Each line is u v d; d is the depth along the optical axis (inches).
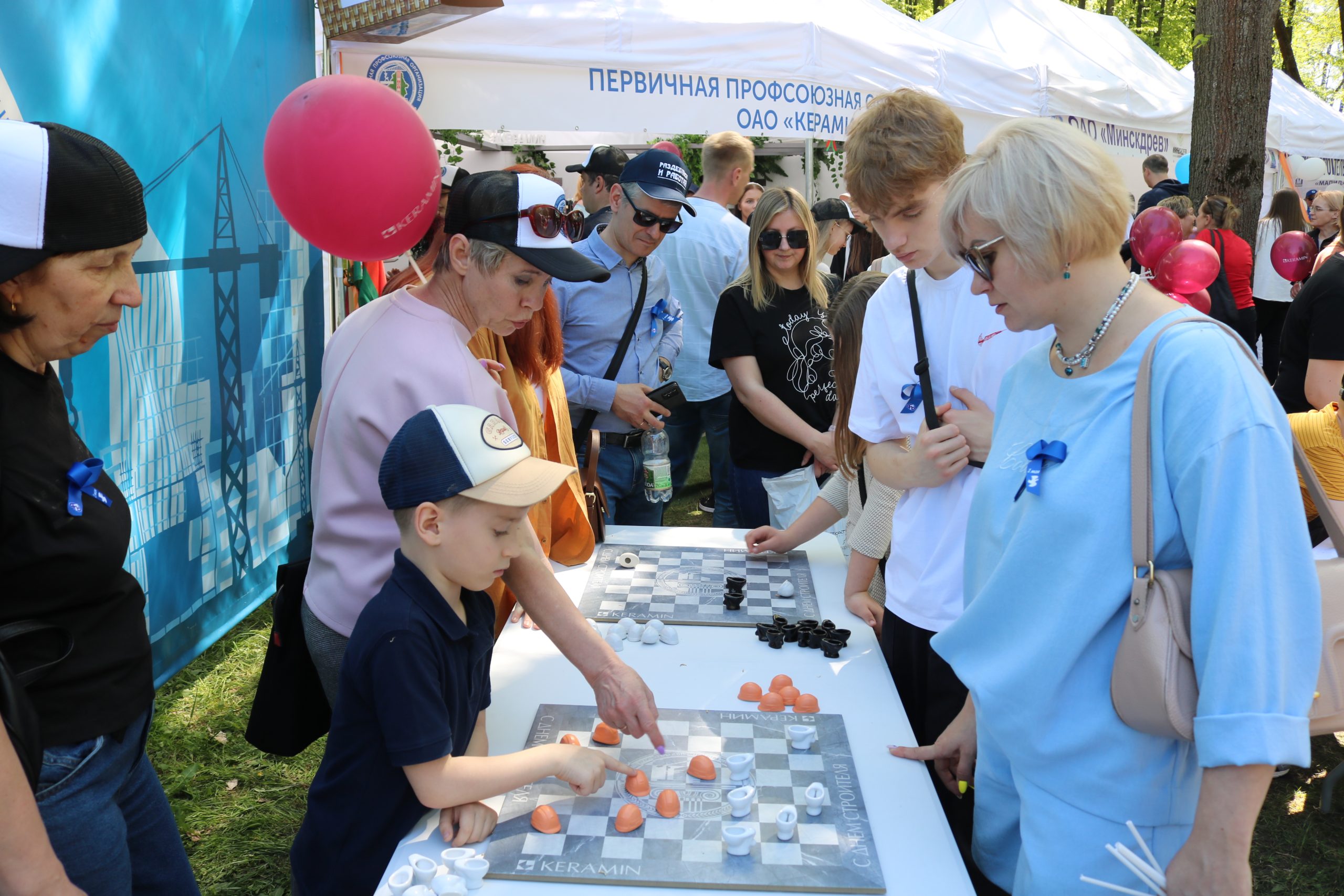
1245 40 279.9
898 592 78.7
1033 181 46.9
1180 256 147.5
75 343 52.1
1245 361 44.9
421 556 54.1
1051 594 49.3
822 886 49.1
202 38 145.6
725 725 65.5
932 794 58.7
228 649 152.8
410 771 52.5
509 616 84.3
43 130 48.4
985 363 72.1
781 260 132.3
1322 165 422.0
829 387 138.3
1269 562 42.0
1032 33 309.6
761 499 140.8
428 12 154.0
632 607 86.4
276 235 173.9
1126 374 47.6
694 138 360.5
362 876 55.4
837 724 65.9
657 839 52.8
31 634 51.6
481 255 66.7
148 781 65.2
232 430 157.9
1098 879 49.4
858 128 72.1
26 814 43.2
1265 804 123.3
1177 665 44.6
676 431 177.3
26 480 50.0
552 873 49.7
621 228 126.7
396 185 68.4
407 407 65.3
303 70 182.1
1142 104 304.0
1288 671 41.9
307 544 190.7
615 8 171.2
